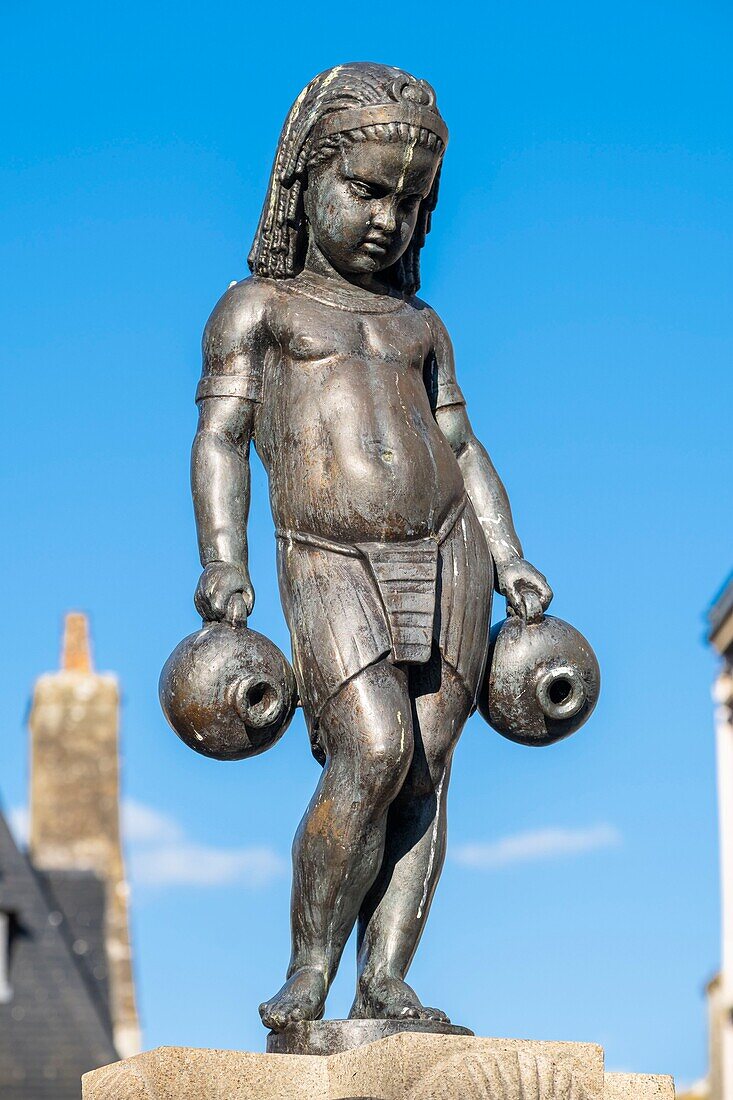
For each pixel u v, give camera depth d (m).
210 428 7.60
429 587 7.30
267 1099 6.74
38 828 28.23
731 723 16.22
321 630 7.28
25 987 25.70
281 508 7.45
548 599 7.64
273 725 7.42
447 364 7.82
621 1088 6.84
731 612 15.50
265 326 7.61
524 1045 6.72
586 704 7.62
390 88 7.46
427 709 7.40
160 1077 6.75
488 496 7.78
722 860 16.58
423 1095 6.66
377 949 7.38
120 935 27.06
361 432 7.39
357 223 7.50
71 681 29.12
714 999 16.50
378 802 7.20
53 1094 24.84
